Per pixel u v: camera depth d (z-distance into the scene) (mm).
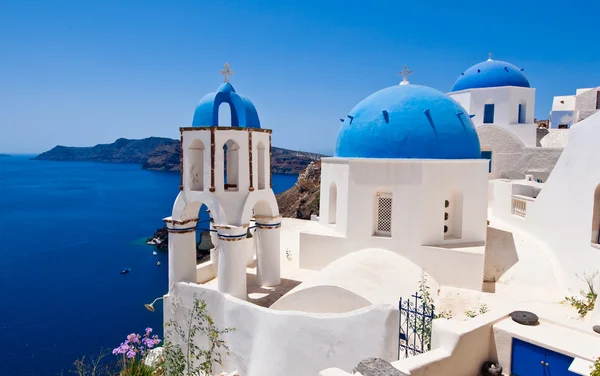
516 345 6512
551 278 11750
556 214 12328
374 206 12883
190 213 12359
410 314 9672
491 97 24250
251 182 11703
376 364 5320
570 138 11828
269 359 9898
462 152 13078
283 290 12523
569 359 6000
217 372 11156
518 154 21922
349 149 13914
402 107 13250
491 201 20266
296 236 17391
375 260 11672
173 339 12039
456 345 6230
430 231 12391
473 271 11555
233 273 11289
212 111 11586
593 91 24938
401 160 12289
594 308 8703
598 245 10078
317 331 9352
